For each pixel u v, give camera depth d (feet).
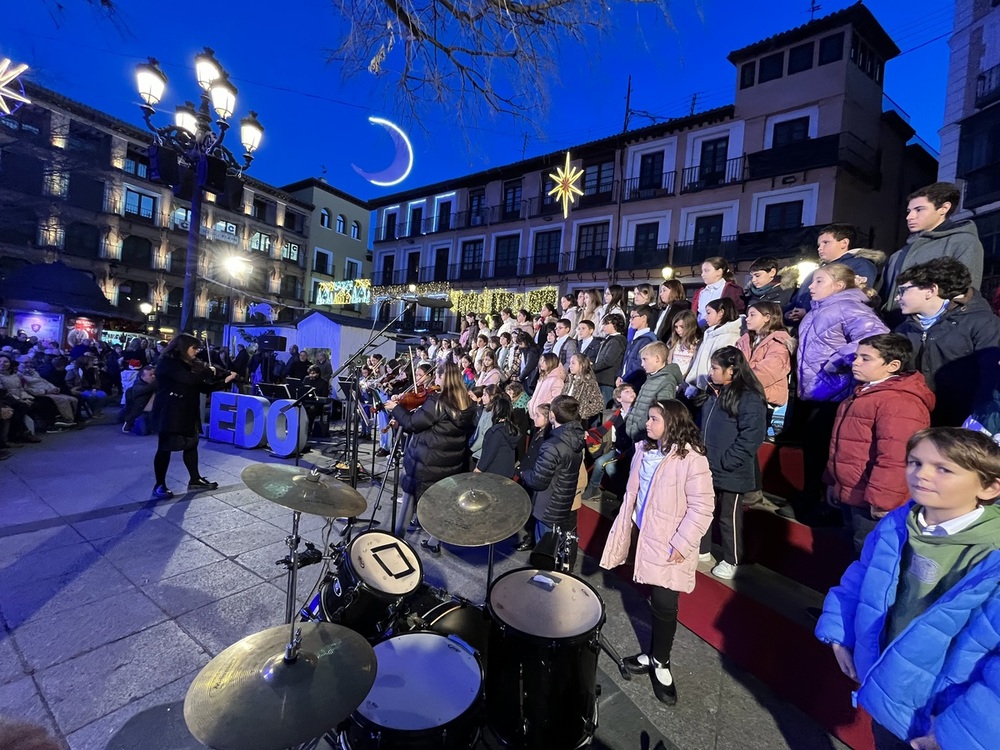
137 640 8.43
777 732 7.20
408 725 5.25
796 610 8.30
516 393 15.84
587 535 13.26
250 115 24.48
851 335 9.45
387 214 95.09
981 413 6.67
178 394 15.39
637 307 16.71
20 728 6.49
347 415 19.29
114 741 6.39
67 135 62.39
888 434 6.56
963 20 36.60
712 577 9.59
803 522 9.76
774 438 12.10
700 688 8.13
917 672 4.00
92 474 17.22
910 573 4.43
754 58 54.08
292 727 4.44
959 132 36.35
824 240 12.05
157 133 21.79
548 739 6.13
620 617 10.18
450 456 12.56
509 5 10.15
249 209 103.55
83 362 36.27
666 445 8.25
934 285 8.07
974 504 4.11
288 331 48.70
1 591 9.62
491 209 78.95
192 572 10.84
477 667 6.25
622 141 63.62
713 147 57.11
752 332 12.26
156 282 88.74
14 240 72.84
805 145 49.19
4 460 18.39
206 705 4.57
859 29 48.93
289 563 6.76
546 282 71.26
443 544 13.34
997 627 3.61
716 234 55.98
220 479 17.66
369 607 7.43
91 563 10.93
